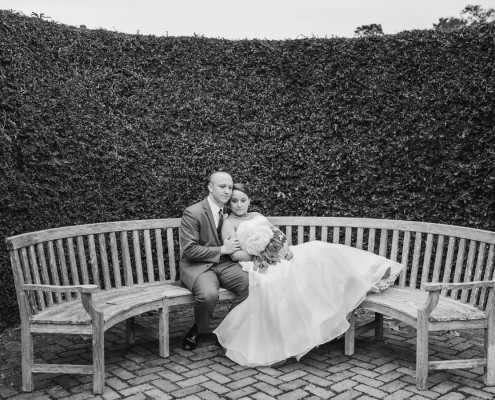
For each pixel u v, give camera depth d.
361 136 4.93
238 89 5.14
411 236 5.04
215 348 3.97
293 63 5.07
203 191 5.16
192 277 3.89
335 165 5.01
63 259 3.77
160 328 3.75
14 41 4.20
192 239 4.00
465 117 4.51
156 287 4.12
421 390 3.16
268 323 3.64
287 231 4.75
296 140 5.10
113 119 4.83
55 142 4.48
